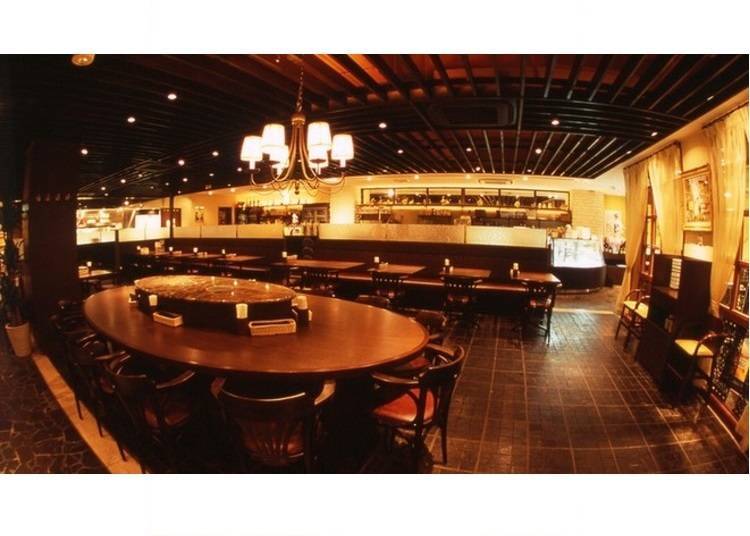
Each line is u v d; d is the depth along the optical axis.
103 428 3.09
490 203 11.86
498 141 6.98
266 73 3.93
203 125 5.45
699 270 3.99
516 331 6.04
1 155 5.95
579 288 10.14
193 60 3.48
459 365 2.28
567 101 4.18
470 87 4.23
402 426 2.31
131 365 2.91
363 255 8.16
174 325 2.75
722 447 3.00
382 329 2.73
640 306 5.68
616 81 3.78
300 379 1.94
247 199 15.32
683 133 5.05
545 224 11.82
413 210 12.55
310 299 3.86
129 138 5.97
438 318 3.25
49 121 4.77
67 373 4.23
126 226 16.95
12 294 4.80
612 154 6.64
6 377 4.16
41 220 5.41
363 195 12.88
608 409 3.56
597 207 12.13
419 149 7.41
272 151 3.37
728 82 3.42
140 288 3.27
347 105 4.75
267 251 10.06
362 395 2.65
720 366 3.75
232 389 2.40
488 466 2.70
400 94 4.23
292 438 2.10
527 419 3.35
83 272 6.69
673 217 5.48
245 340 2.44
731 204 3.85
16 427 3.13
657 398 3.79
